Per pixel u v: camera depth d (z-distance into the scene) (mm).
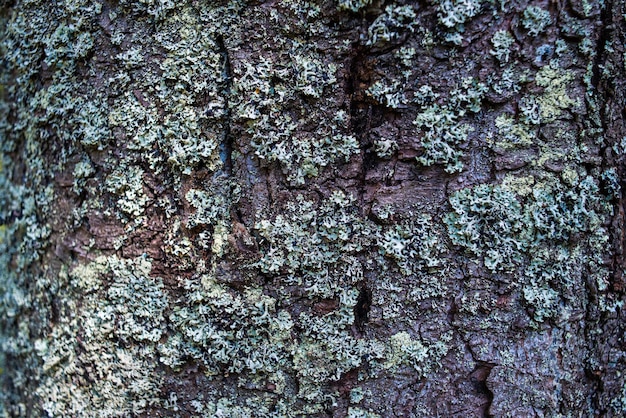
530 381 363
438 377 365
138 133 369
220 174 364
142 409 380
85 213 386
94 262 384
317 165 357
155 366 375
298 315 363
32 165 410
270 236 359
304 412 369
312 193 359
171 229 368
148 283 374
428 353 363
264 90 354
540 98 352
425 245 357
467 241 355
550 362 363
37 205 407
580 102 354
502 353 362
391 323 364
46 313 406
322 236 359
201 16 356
